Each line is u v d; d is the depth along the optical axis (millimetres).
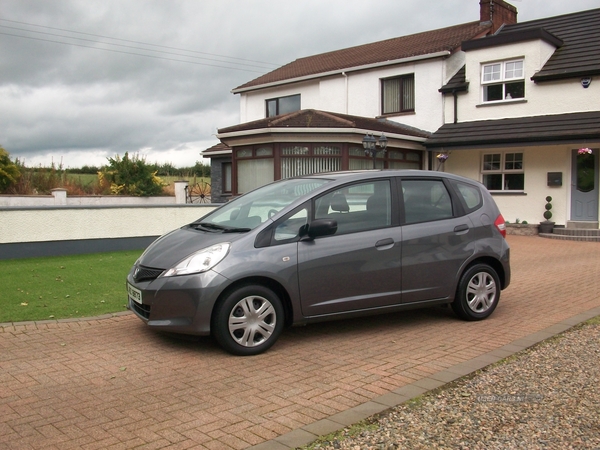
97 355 5293
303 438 3566
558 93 16719
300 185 6355
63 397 4270
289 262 5492
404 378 4688
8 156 24969
